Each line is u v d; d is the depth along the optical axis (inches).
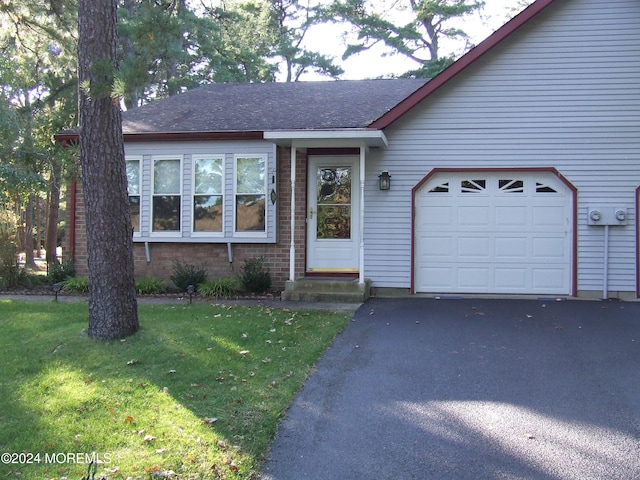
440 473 134.0
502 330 276.1
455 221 390.6
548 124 377.7
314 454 144.1
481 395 185.0
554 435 154.0
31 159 543.5
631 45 369.7
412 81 553.6
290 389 188.4
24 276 452.1
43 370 207.2
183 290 411.2
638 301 360.5
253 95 521.0
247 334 260.2
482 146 383.9
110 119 246.2
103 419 160.7
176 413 165.2
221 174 421.7
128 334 252.7
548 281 382.3
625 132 371.2
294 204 380.2
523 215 384.2
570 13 374.0
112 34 245.1
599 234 374.9
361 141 365.1
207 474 131.1
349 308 337.7
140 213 431.8
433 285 393.4
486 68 382.3
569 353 233.3
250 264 407.5
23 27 512.7
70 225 446.0
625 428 158.2
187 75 919.7
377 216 396.2
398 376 205.0
